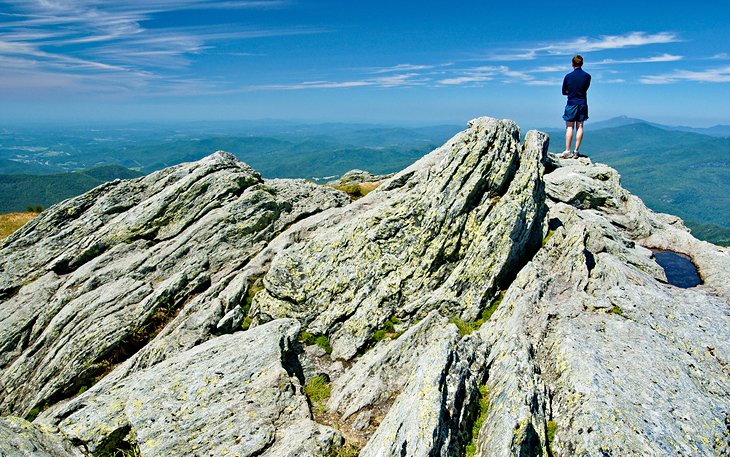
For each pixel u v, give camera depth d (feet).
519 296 72.49
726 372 57.41
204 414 54.08
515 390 51.34
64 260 94.17
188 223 102.37
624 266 80.84
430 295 76.13
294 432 51.83
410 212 82.33
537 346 63.00
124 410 54.65
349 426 55.11
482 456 46.06
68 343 74.28
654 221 113.39
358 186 153.79
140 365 70.64
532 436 47.26
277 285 80.43
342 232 84.84
